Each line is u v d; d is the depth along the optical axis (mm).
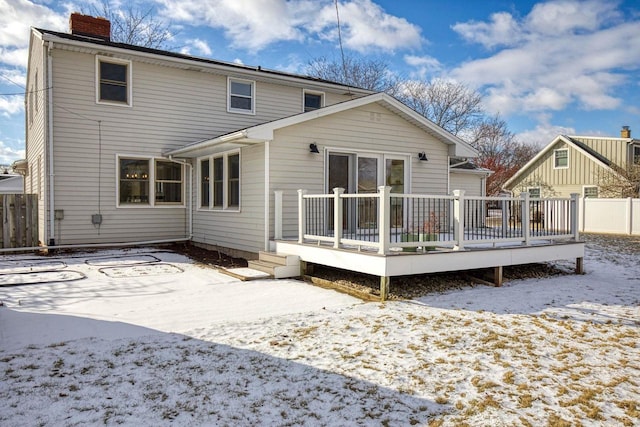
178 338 5020
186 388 3697
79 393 3592
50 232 12023
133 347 4695
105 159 12758
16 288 7531
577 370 4125
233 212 11164
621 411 3350
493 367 4156
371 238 9641
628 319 5902
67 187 12242
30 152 16281
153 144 13430
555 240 9555
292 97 15703
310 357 4406
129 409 3334
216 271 9398
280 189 9867
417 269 7094
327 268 9203
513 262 8289
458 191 7555
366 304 6574
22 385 3730
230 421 3174
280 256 8812
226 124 14523
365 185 11086
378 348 4645
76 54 12320
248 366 4176
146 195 13523
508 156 43156
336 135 10555
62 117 12148
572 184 26391
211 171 12508
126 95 13086
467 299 6891
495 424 3145
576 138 26734
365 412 3314
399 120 11539
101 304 6547
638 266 10703
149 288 7691
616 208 19500
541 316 5965
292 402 3465
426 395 3590
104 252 12242
